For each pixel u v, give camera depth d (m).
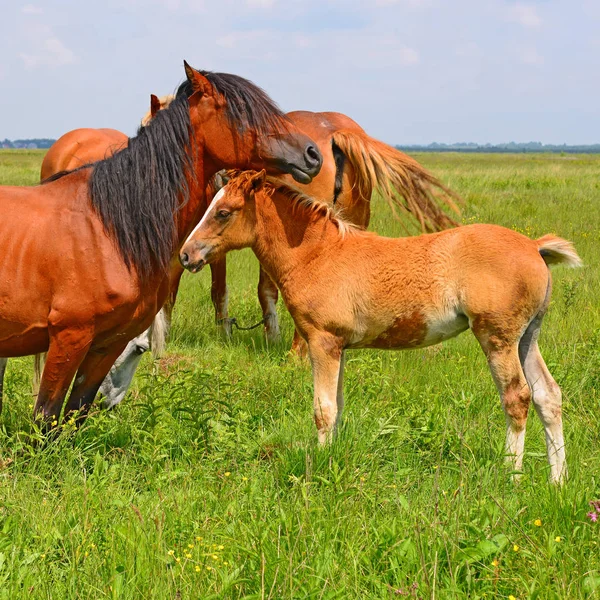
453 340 7.04
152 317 4.67
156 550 3.22
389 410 5.18
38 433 4.21
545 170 35.56
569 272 9.71
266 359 6.92
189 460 4.43
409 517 3.47
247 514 3.62
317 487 4.01
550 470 4.16
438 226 6.40
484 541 3.10
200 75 4.52
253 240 4.77
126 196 4.34
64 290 4.24
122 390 5.44
